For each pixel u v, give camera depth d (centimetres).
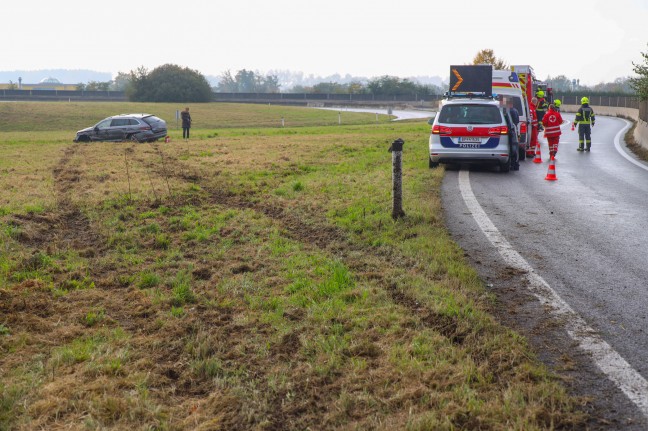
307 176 1382
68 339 481
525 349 439
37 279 619
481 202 1054
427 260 662
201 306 549
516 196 1126
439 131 1477
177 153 2036
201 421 362
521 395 371
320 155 1873
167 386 408
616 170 1575
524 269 648
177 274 639
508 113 1553
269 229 837
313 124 5372
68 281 615
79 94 10031
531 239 782
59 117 5916
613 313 523
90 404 374
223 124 5403
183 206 1016
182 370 429
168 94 9212
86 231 858
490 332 470
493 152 1455
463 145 1465
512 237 791
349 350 440
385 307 521
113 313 541
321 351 442
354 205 979
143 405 377
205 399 389
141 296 578
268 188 1208
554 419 351
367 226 830
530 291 579
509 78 1895
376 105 9731
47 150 2234
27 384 401
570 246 746
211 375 420
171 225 876
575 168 1622
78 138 2877
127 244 772
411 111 8244
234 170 1503
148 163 1694
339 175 1368
